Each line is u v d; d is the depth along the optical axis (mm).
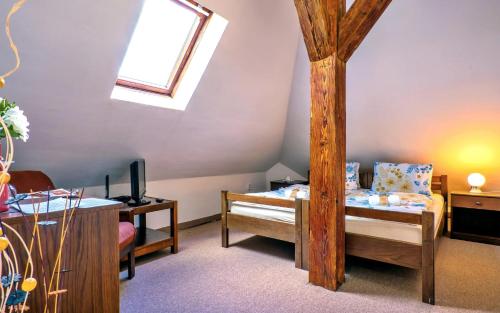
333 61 2016
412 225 2133
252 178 5070
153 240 2740
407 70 2896
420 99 3082
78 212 1043
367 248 2227
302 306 1885
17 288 813
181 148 3266
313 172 2146
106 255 1135
